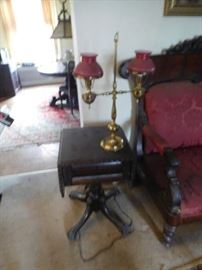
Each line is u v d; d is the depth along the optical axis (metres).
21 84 4.89
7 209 1.54
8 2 4.17
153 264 1.17
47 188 1.74
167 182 1.09
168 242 1.23
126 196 1.64
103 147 1.20
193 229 1.36
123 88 1.51
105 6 1.25
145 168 1.40
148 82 1.43
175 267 1.15
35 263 1.19
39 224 1.42
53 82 5.07
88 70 0.97
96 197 1.38
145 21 1.35
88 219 1.44
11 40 4.52
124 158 1.12
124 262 1.18
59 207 1.55
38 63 4.85
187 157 1.35
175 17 1.38
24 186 1.77
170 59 1.41
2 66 3.96
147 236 1.32
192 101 1.42
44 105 3.67
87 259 1.20
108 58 1.40
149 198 1.61
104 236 1.33
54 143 2.43
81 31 1.30
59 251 1.25
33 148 2.34
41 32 4.59
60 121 3.01
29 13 4.36
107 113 1.59
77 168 1.11
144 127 1.38
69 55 3.37
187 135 1.43
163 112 1.40
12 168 2.01
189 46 1.44
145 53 1.02
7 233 1.36
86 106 1.53
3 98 4.12
